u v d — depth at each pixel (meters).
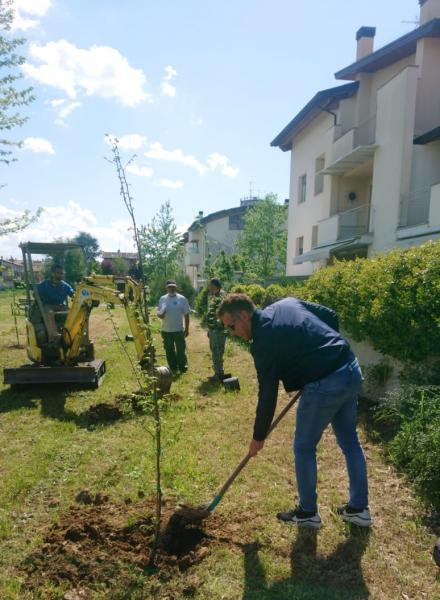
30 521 3.17
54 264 7.48
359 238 13.65
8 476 3.83
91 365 7.18
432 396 4.32
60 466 4.04
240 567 2.63
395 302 4.99
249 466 3.96
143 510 3.21
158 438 2.88
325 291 7.05
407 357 4.96
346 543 2.86
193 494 3.46
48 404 5.97
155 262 26.27
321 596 2.40
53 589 2.45
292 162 21.47
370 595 2.42
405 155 12.05
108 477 3.79
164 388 5.79
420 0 13.98
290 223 21.78
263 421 2.77
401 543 2.87
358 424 4.95
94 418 5.31
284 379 2.89
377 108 13.45
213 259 24.55
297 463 2.92
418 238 11.45
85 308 6.66
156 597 2.40
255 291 13.34
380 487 3.58
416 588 2.48
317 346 2.77
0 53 6.11
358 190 16.91
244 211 35.75
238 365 8.61
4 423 5.25
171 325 7.84
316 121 18.41
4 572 2.62
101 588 2.46
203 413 5.49
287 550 2.79
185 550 2.81
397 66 14.33
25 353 10.31
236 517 3.14
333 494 3.47
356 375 2.84
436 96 12.48
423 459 3.42
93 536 2.90
